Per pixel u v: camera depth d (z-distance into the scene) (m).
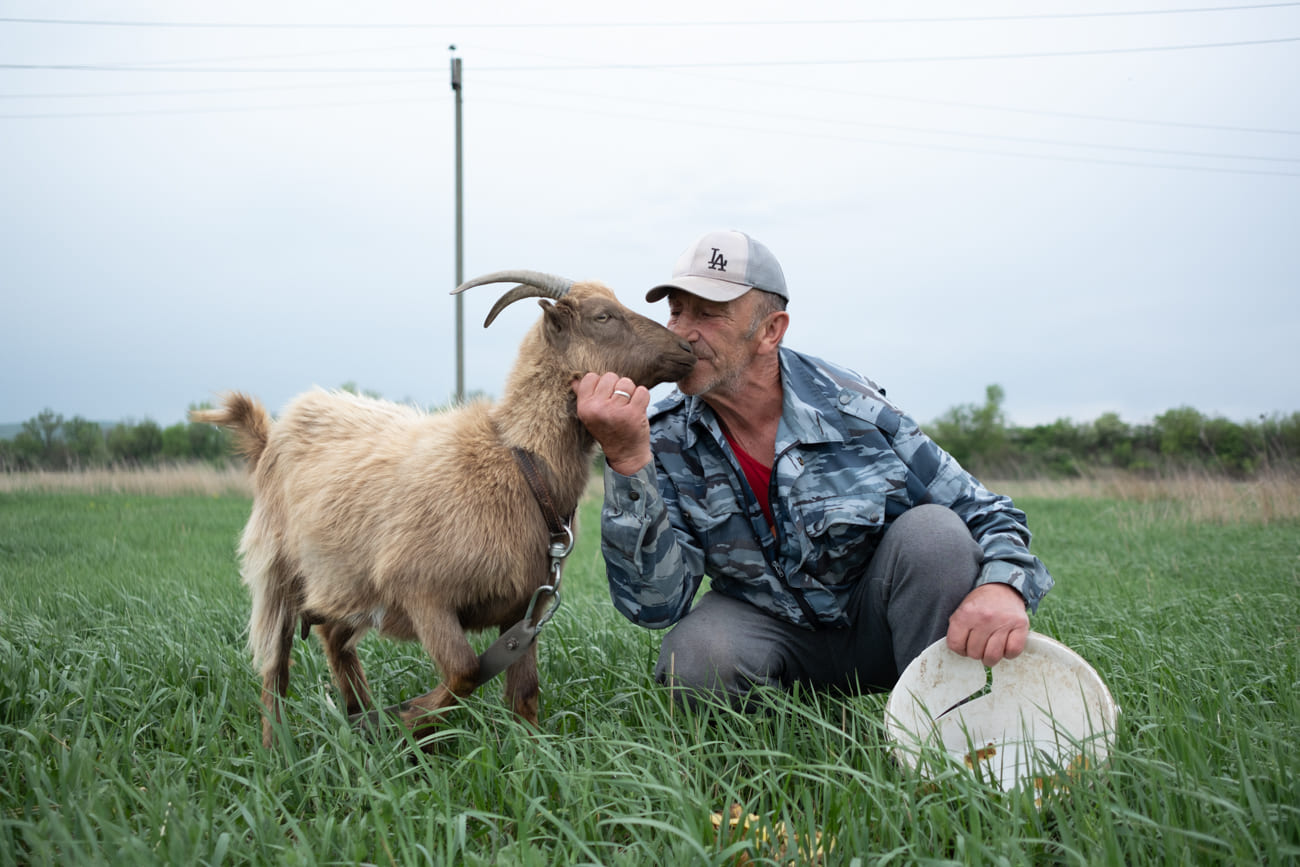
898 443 3.62
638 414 3.25
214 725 3.47
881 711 3.75
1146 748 2.88
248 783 2.83
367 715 3.64
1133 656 4.15
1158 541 10.42
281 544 4.33
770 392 3.68
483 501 3.61
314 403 4.48
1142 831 2.45
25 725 3.58
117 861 2.32
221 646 4.58
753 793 3.00
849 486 3.51
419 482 3.68
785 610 3.71
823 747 3.21
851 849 2.42
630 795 2.76
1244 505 13.59
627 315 3.64
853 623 3.73
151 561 8.41
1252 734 2.93
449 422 3.96
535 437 3.66
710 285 3.46
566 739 3.21
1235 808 2.31
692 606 4.09
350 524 3.85
